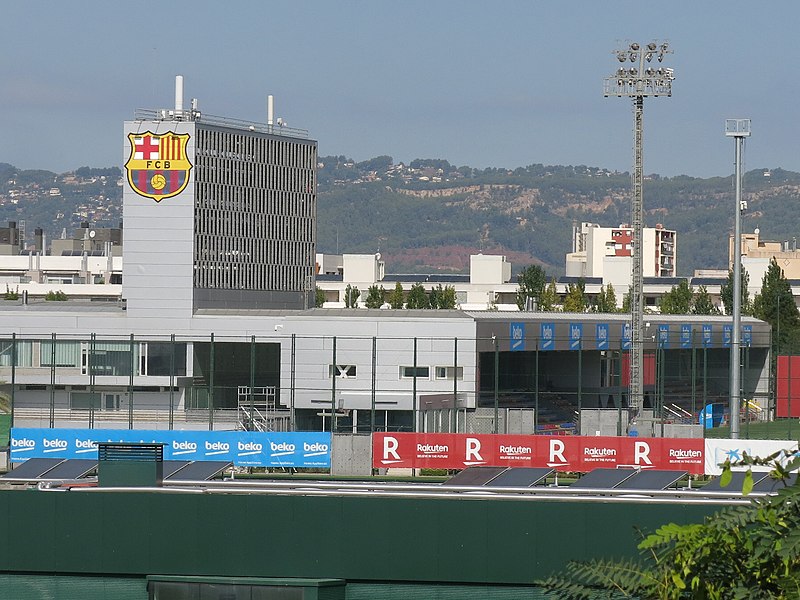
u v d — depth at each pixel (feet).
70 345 632.38
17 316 636.07
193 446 440.04
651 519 236.22
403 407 582.76
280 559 248.32
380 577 245.65
